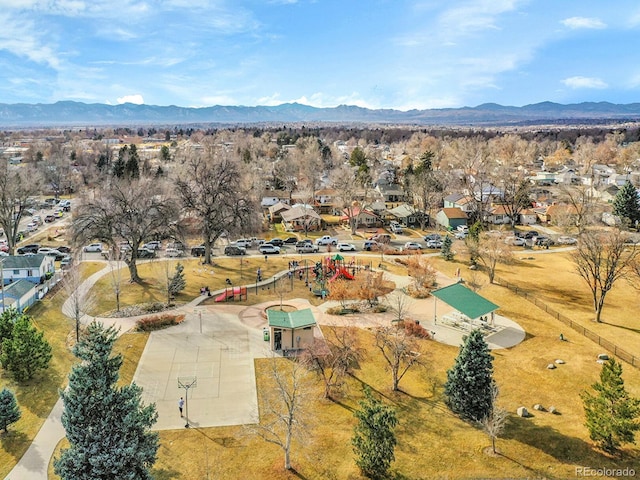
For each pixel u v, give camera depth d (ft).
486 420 102.32
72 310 170.81
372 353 148.56
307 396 121.49
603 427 99.60
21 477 94.43
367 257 262.88
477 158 504.84
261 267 241.14
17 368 127.85
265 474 95.50
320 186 468.34
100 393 78.59
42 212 373.81
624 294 205.67
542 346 155.33
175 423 112.16
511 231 328.08
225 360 143.43
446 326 171.73
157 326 165.99
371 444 93.40
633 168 540.93
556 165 617.62
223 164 254.47
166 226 217.15
